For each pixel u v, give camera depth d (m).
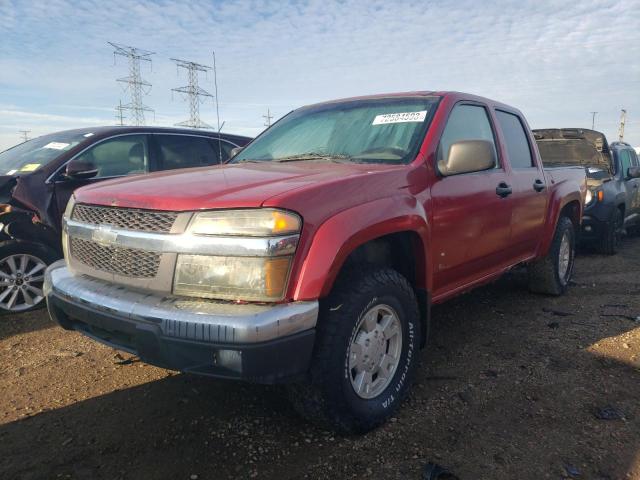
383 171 3.09
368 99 4.20
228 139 6.92
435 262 3.45
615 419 3.03
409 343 3.16
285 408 3.18
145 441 2.84
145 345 2.50
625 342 4.21
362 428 2.86
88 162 5.31
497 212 4.08
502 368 3.76
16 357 4.00
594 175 8.45
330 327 2.65
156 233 2.60
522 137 4.95
